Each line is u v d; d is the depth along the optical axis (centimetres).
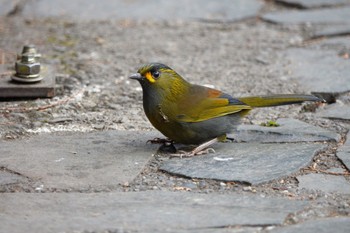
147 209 895
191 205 909
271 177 1001
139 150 1109
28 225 846
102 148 1114
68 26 1823
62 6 1980
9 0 1997
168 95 1059
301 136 1176
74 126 1221
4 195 938
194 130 1073
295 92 1395
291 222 861
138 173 1016
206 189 969
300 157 1076
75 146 1121
